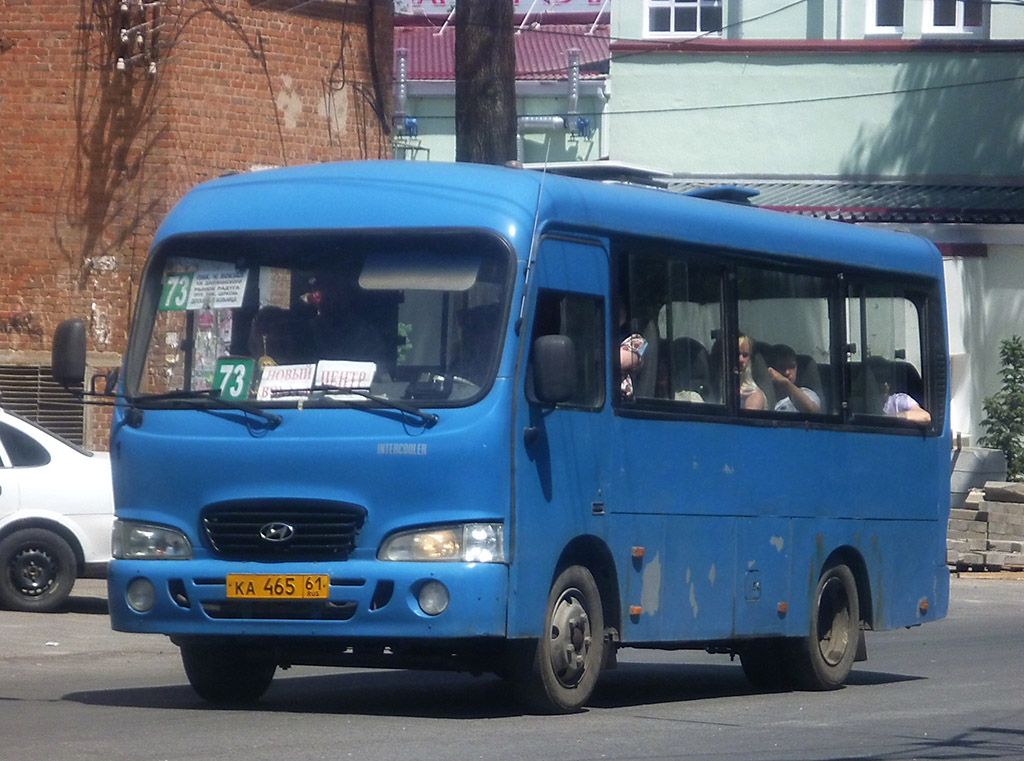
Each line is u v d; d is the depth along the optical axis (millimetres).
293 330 14555
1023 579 33031
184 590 14367
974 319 39625
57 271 31422
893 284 19516
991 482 34125
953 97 43219
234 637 14328
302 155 33031
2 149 31484
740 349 16984
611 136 44969
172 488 14523
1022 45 42781
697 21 48500
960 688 18469
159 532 14570
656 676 20312
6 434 24297
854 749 13406
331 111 33500
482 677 19375
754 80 44219
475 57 25953
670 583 15953
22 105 31422
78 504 24234
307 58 33031
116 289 31266
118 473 14922
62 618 23688
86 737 13227
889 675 20047
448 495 13805
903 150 43500
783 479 17531
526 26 68938
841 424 18484
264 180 15281
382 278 14422
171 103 31203
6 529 23953
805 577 17906
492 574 13734
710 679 19953
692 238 16359
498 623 13781
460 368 14047
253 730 13688
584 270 14984
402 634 13727
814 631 18062
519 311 14109
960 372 39438
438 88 64500
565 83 64250
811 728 14695
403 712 15359
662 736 13883
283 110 32688
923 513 20000
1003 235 39531
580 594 14945
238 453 14289
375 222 14547
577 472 14727
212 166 31688
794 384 17828
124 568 14641
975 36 45062
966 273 39562
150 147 31172
